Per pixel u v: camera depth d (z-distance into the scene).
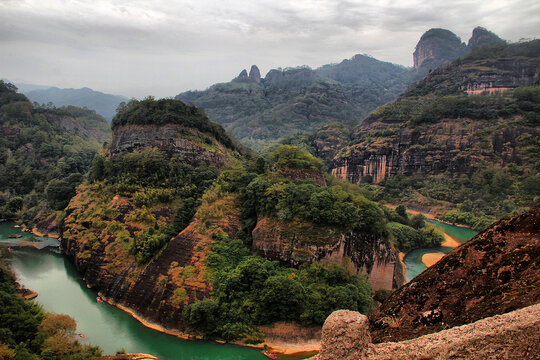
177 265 72.56
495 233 12.76
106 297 75.31
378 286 73.75
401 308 13.28
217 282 67.38
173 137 104.88
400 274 86.69
